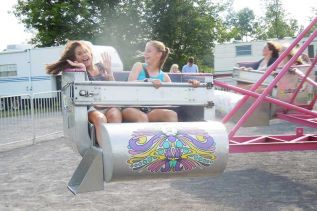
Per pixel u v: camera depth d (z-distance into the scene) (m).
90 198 4.69
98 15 29.08
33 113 9.40
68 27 28.06
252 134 9.10
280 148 4.42
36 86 20.47
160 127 2.78
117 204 4.43
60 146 8.69
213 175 2.89
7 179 5.82
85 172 2.80
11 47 21.97
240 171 5.75
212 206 4.20
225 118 4.38
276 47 6.64
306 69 6.27
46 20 28.45
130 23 28.48
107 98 2.95
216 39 31.83
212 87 3.18
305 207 4.09
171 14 28.16
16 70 20.81
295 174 5.47
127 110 3.22
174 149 2.72
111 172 2.65
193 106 3.26
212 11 31.30
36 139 9.73
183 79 4.00
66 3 27.70
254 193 4.63
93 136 2.92
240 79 6.10
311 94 6.24
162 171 2.72
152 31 28.88
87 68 3.76
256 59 24.84
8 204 4.58
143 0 28.59
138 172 2.69
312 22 4.64
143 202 4.45
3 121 10.38
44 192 5.03
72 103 2.96
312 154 6.78
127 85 2.98
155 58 3.91
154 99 3.05
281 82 5.71
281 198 4.41
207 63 49.22
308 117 6.00
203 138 2.80
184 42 29.97
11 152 8.26
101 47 13.47
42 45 29.19
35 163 6.94
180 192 4.78
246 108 5.14
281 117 5.95
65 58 3.63
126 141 2.66
